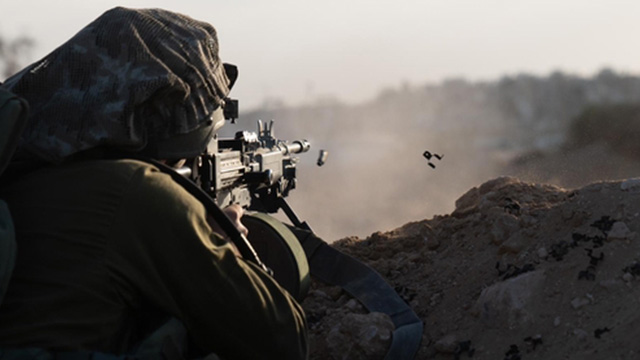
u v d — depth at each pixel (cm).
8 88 177
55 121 170
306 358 187
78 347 151
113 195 161
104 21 183
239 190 408
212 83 196
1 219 148
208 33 199
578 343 244
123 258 158
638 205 287
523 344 260
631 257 265
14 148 153
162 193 165
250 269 177
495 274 310
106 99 171
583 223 297
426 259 361
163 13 194
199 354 178
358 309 326
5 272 144
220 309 168
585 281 267
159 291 162
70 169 166
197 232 165
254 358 176
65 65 176
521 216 332
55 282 153
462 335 286
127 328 163
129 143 172
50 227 158
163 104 182
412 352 283
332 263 353
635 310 240
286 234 323
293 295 316
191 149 201
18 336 148
